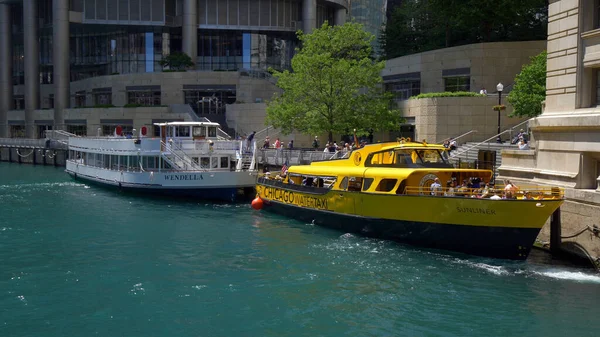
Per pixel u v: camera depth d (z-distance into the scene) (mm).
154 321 15734
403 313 16266
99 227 27688
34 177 53812
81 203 35375
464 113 43219
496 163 31172
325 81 44156
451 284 18578
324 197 26906
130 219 29828
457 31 60219
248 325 15484
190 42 77688
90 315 16125
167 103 72812
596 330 15078
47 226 27922
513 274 19562
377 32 104000
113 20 78688
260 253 22531
